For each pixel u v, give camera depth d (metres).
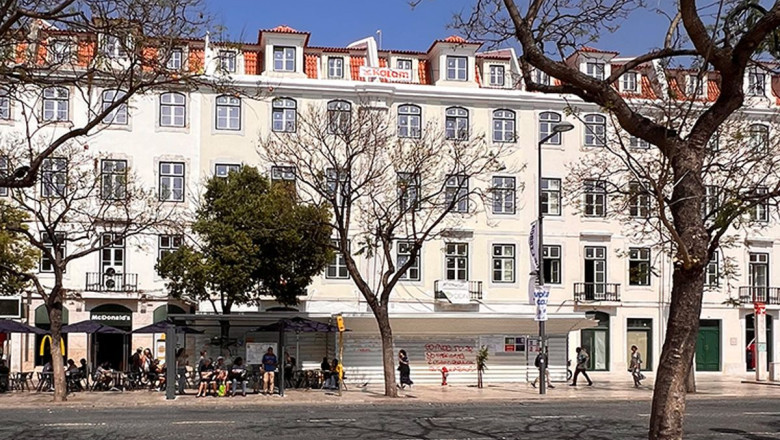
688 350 11.07
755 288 46.03
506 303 44.16
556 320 37.47
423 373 37.06
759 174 28.69
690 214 11.27
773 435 19.25
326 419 22.31
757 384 38.84
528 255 44.53
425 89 43.91
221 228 34.06
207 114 42.28
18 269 34.00
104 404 27.59
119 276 41.00
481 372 35.69
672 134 11.66
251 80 42.22
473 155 41.78
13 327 32.22
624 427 20.55
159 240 41.66
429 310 43.41
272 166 37.66
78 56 12.59
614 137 34.81
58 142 11.62
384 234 32.06
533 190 44.72
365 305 42.94
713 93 35.81
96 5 11.63
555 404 28.83
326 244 32.75
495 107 44.69
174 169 41.91
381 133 37.81
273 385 32.44
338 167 33.38
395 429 19.97
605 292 44.88
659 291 45.59
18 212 34.09
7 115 39.56
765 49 13.04
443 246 43.78
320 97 42.97
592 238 45.12
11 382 33.84
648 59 12.54
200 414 24.00
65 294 36.28
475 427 20.45
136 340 41.12
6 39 11.98
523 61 13.20
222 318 31.83
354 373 36.59
